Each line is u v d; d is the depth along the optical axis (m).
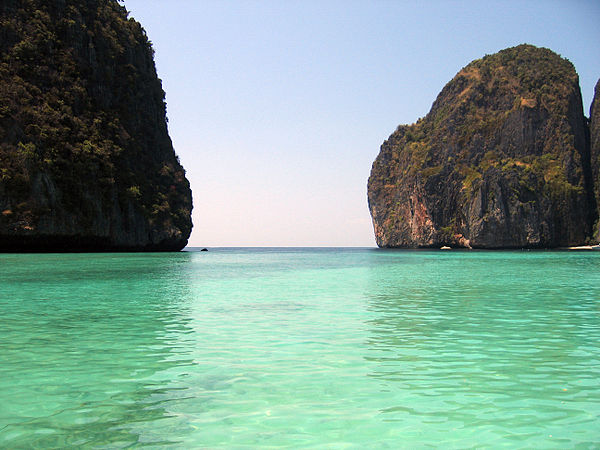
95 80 72.19
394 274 31.41
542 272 32.62
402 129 156.00
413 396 6.52
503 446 4.99
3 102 57.94
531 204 110.50
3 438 5.16
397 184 147.25
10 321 12.62
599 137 119.81
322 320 12.74
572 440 5.14
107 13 79.06
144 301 16.83
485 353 9.02
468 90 136.00
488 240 111.44
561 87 122.88
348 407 6.11
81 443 5.05
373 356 8.77
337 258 65.62
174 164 88.69
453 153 127.69
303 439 5.17
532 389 6.82
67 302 16.50
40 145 59.44
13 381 7.21
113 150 70.38
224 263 49.03
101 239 66.19
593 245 112.44
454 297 18.02
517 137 121.75
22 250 58.69
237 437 5.21
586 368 7.93
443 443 5.07
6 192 55.50
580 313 13.98
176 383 7.10
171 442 5.09
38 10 66.62
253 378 7.35
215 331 11.24
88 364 8.22
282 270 36.50
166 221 78.94
